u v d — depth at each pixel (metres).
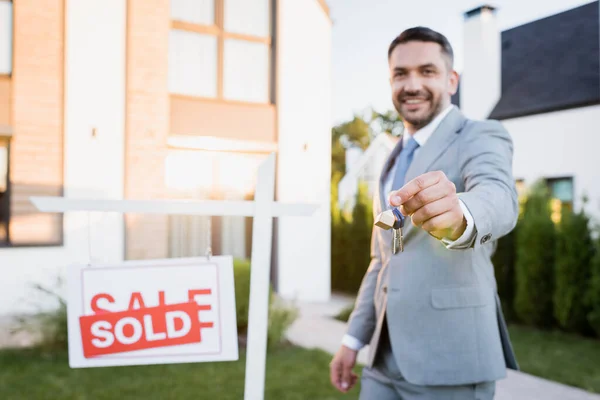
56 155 7.33
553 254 6.37
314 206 1.25
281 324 5.38
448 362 1.44
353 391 4.01
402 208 0.95
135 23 7.66
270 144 8.51
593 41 12.87
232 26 8.54
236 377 4.33
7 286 7.01
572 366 4.80
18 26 7.12
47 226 7.26
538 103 12.18
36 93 7.22
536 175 11.95
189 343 1.28
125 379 4.27
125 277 1.28
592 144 10.88
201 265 1.29
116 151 7.57
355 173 16.14
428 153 1.54
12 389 3.99
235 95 8.54
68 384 4.12
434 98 1.60
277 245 8.66
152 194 7.73
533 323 6.61
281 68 8.59
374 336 1.67
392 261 1.57
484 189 1.24
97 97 7.49
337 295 9.73
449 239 1.06
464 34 14.25
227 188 8.23
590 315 5.82
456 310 1.45
